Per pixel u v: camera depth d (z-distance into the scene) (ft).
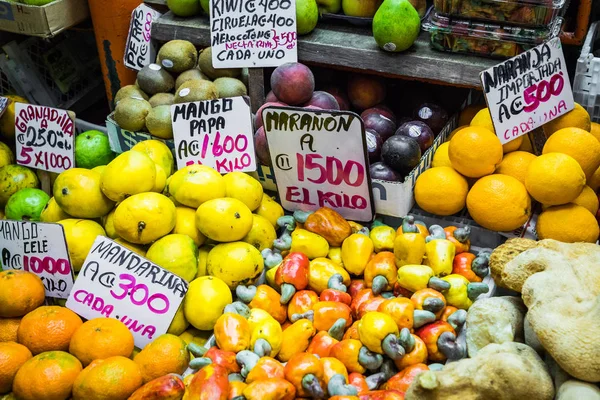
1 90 10.39
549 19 7.20
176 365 6.04
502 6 7.25
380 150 7.90
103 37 9.56
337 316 6.28
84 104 11.27
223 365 5.83
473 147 6.98
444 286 6.29
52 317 6.23
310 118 7.01
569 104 7.54
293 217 7.55
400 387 5.55
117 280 6.67
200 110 7.92
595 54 8.96
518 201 6.89
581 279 5.24
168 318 6.56
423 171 7.86
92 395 5.58
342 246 7.22
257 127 8.11
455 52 7.80
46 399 5.73
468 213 7.75
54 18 8.94
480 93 9.63
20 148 8.78
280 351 6.23
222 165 7.99
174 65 8.78
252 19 8.39
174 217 6.97
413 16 7.66
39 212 8.20
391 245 7.16
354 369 5.86
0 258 7.31
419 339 5.93
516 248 6.02
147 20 9.35
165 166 8.11
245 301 6.68
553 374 5.02
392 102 9.20
